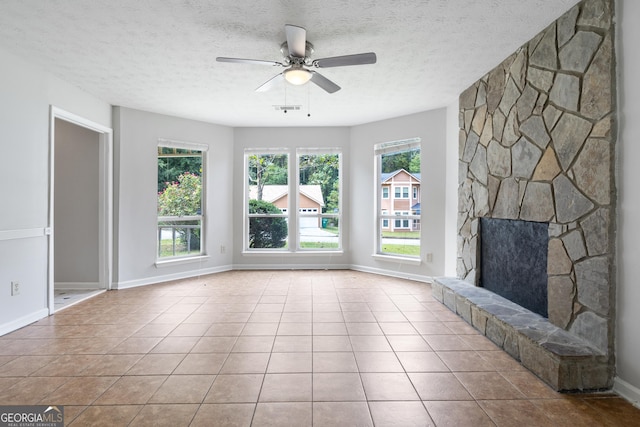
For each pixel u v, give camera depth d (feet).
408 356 8.13
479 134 11.68
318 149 18.63
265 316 11.04
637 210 6.19
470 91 12.34
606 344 6.62
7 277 9.64
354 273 17.79
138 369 7.48
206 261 17.67
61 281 14.57
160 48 9.55
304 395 6.49
